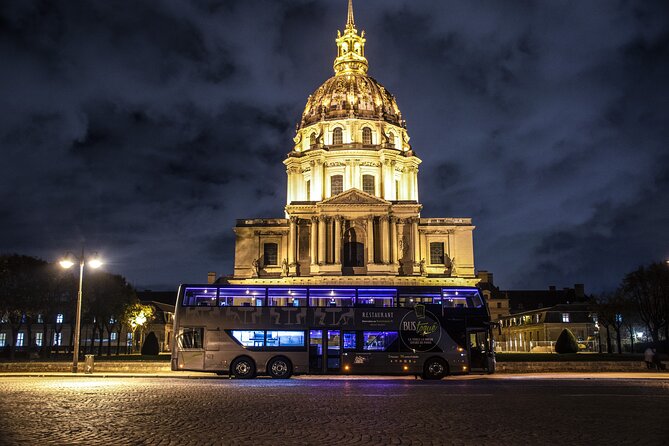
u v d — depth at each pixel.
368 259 94.31
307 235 97.88
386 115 114.25
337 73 121.69
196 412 20.64
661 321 85.25
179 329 40.41
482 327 40.75
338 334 40.56
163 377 42.19
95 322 86.62
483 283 148.38
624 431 16.89
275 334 40.41
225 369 39.94
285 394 27.78
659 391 30.14
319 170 107.69
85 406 22.16
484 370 40.81
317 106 115.88
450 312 40.91
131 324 96.00
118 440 15.00
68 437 15.37
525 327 128.88
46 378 40.53
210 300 40.94
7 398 25.02
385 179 107.81
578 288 148.75
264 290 41.09
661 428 17.47
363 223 96.81
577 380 39.53
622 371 48.97
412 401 24.69
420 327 40.53
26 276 72.00
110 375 43.56
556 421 18.80
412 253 96.00
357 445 14.52
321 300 40.97
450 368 40.06
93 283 81.06
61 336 114.88
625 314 91.88
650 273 85.38
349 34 122.69
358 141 110.06
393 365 39.97
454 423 18.23
